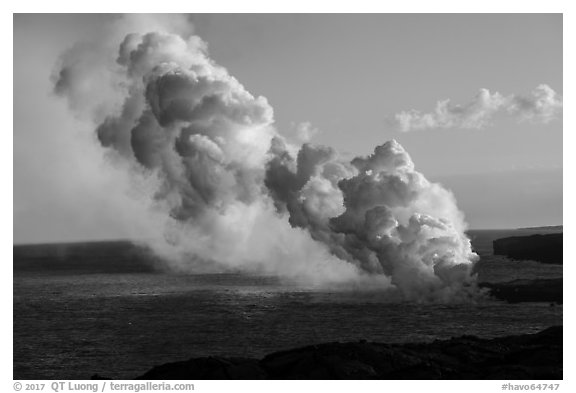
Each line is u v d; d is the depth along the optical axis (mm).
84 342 89062
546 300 107188
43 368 75438
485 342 65062
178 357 79688
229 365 58688
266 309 110438
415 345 64438
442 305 107312
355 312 103875
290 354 61281
